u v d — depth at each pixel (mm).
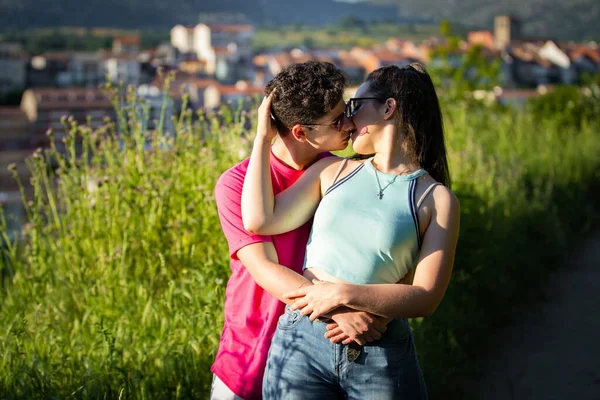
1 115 54688
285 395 2441
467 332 4852
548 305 5918
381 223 2410
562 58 135250
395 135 2500
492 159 7812
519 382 4438
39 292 4531
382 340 2410
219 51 138625
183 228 4656
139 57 118312
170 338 3785
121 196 4828
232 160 4949
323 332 2414
